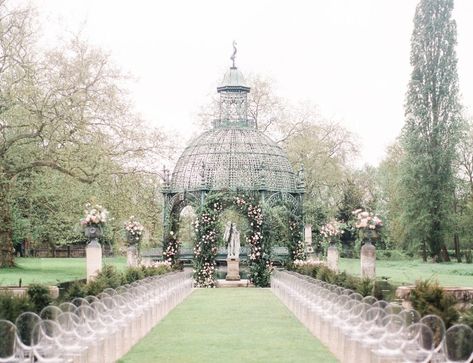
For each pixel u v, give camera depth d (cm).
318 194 6625
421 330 1332
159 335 2170
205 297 3569
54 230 4250
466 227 5988
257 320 2559
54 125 3462
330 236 4172
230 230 4497
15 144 3597
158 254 4700
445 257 6012
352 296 1933
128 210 3931
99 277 2531
